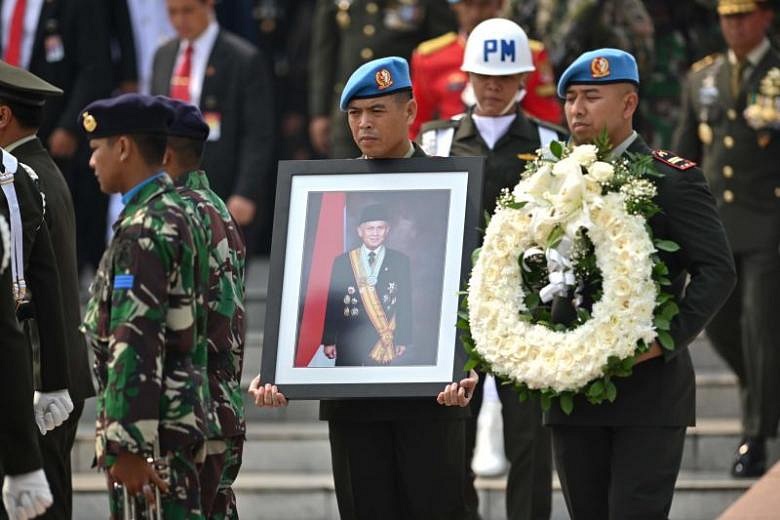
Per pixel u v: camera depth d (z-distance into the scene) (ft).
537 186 52.65
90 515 74.43
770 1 75.41
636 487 52.44
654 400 52.54
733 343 76.38
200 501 49.96
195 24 85.10
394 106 55.52
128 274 47.42
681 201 52.75
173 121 49.57
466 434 64.59
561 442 53.83
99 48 90.17
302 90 105.60
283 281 55.52
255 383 55.31
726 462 76.23
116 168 49.01
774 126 75.36
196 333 49.01
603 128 53.06
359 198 55.67
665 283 51.80
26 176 55.72
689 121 78.33
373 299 54.85
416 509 55.98
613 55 53.72
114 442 46.96
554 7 78.02
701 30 88.33
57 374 55.88
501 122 65.72
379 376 54.19
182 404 48.06
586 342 51.37
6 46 90.27
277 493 73.67
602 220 51.62
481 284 53.21
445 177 55.42
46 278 55.77
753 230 75.20
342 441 56.08
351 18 87.45
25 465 47.57
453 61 76.38
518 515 65.51
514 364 52.39
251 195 84.23
